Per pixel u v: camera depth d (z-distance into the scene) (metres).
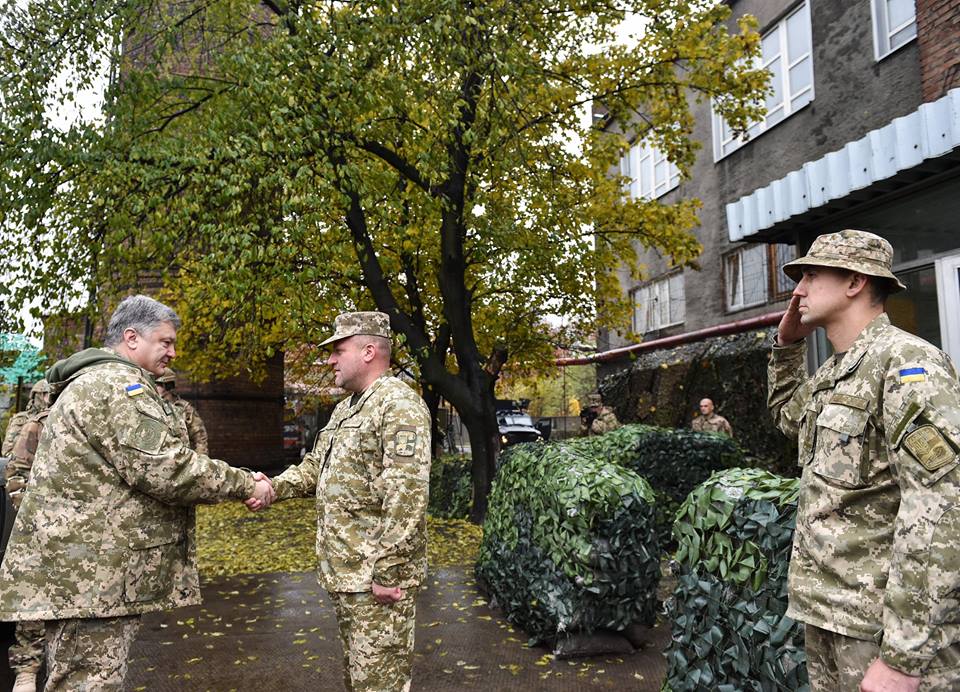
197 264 7.98
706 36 10.49
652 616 4.46
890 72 10.67
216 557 7.92
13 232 8.01
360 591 2.65
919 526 1.52
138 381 2.51
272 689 3.94
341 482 2.78
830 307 1.99
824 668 1.87
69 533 2.32
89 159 7.60
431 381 9.77
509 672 4.12
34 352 11.62
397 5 7.71
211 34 9.38
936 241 5.41
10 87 7.53
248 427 16.14
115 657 2.40
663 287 17.91
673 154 11.60
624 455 7.66
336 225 9.31
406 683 2.71
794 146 12.80
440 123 8.29
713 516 2.87
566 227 11.09
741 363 12.34
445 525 9.98
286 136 7.08
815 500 1.86
